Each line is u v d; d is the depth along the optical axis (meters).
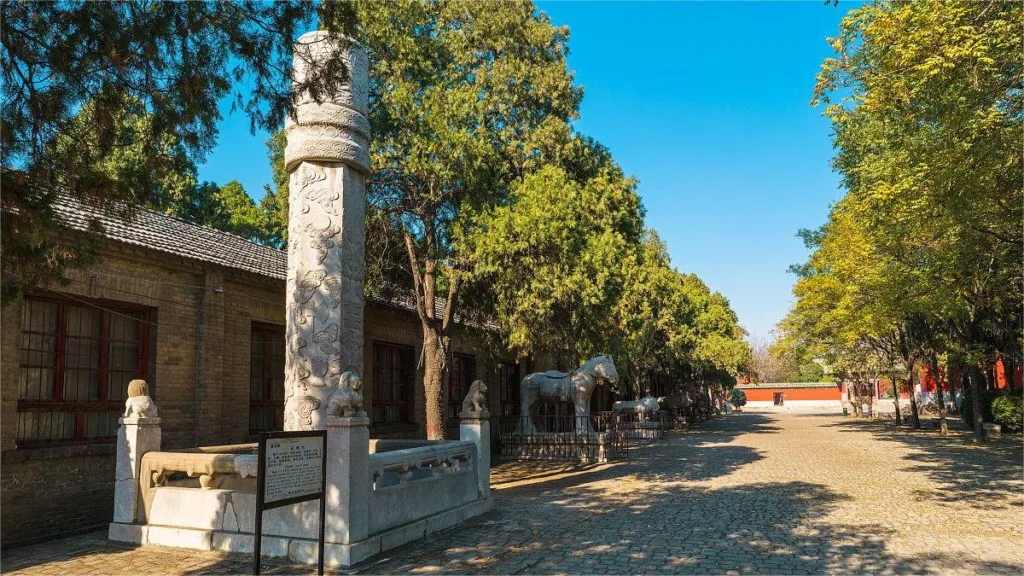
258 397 13.91
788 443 26.19
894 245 16.52
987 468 16.92
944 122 10.96
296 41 7.30
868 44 11.77
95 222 7.98
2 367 9.10
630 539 9.23
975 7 10.08
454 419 21.81
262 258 15.29
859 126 16.67
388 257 15.50
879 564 7.92
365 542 8.03
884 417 43.50
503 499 12.86
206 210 27.19
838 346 36.56
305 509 8.12
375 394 18.19
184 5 6.62
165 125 7.22
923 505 11.89
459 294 16.00
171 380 11.62
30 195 6.83
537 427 22.81
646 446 25.64
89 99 7.13
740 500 12.59
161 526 8.90
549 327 15.29
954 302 18.89
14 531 8.98
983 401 29.94
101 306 10.79
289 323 9.98
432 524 9.58
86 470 10.09
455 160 13.23
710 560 8.09
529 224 13.21
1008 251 15.84
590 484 15.03
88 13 6.41
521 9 19.48
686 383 43.41
